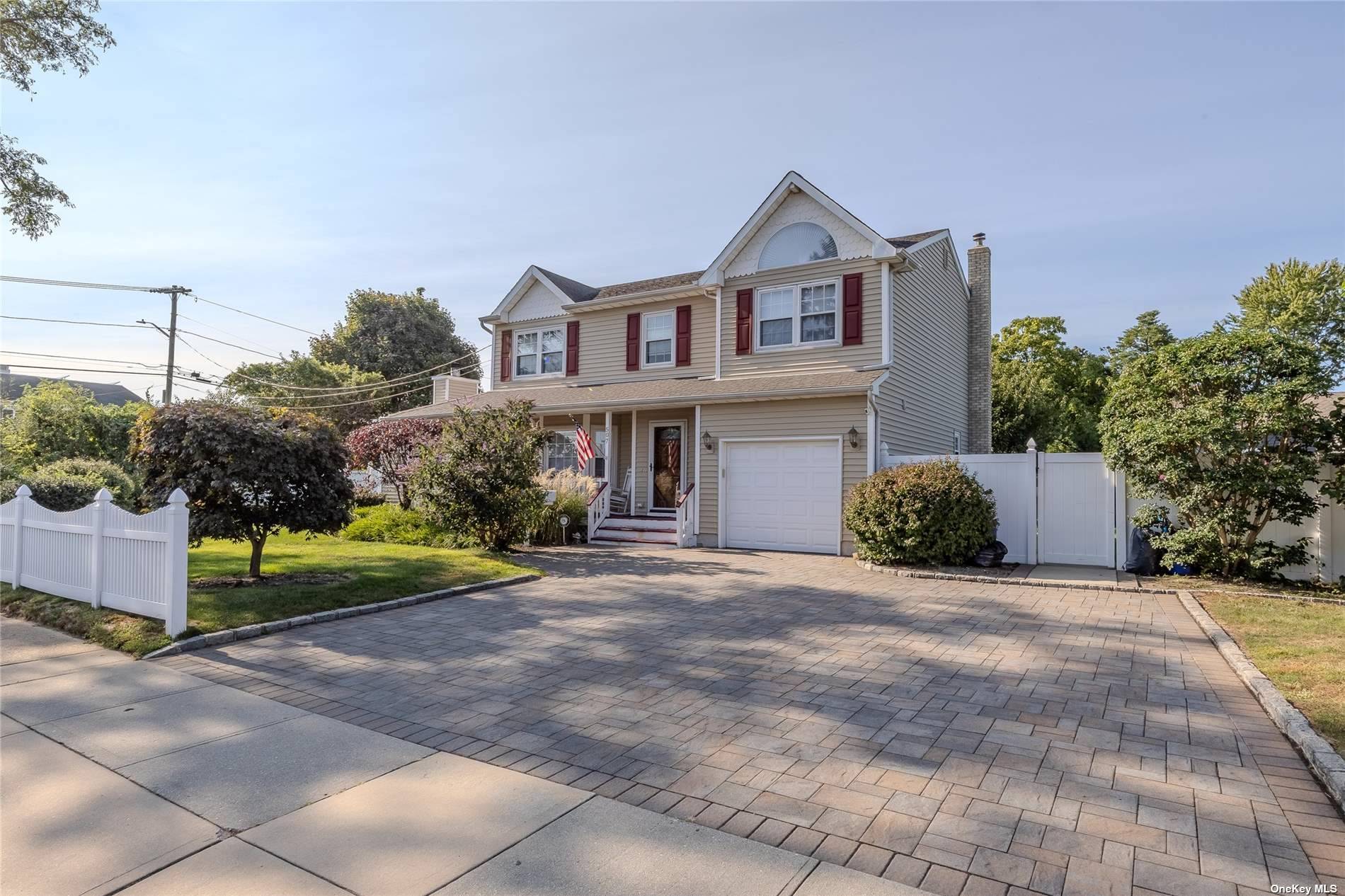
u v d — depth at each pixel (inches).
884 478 494.9
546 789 150.3
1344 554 406.9
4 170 633.0
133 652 263.1
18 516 364.8
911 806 141.5
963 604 360.5
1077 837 128.7
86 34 618.2
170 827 134.5
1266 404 382.6
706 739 179.2
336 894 111.7
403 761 166.2
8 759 167.3
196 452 351.3
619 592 394.0
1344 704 191.9
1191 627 309.4
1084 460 498.6
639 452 759.7
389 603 346.3
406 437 743.1
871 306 625.3
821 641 282.5
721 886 112.7
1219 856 122.1
